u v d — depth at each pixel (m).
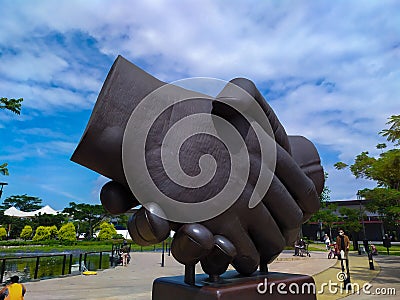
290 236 3.20
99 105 2.48
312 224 43.56
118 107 2.53
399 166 17.09
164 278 3.01
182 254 2.55
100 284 9.48
